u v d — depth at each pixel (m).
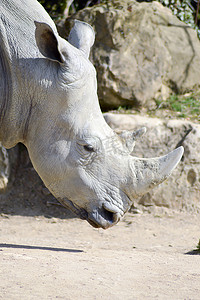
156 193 23.59
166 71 28.22
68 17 27.98
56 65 12.53
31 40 12.72
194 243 18.84
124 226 21.77
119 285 9.66
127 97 27.30
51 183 13.08
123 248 17.28
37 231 20.59
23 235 19.55
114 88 26.95
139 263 12.23
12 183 25.61
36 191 25.34
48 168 12.84
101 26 27.25
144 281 10.11
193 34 29.69
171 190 23.56
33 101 12.69
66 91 12.43
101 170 12.88
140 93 27.39
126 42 27.31
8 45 12.55
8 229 20.50
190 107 27.58
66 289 9.15
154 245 18.38
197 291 9.52
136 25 27.52
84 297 8.73
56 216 23.70
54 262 11.43
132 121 24.58
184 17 32.38
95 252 14.66
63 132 12.67
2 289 8.95
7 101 12.73
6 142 13.38
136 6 27.81
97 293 9.02
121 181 12.98
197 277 10.73
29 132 12.99
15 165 26.22
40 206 24.53
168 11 29.97
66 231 20.92
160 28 28.45
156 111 27.30
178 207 23.56
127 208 13.20
